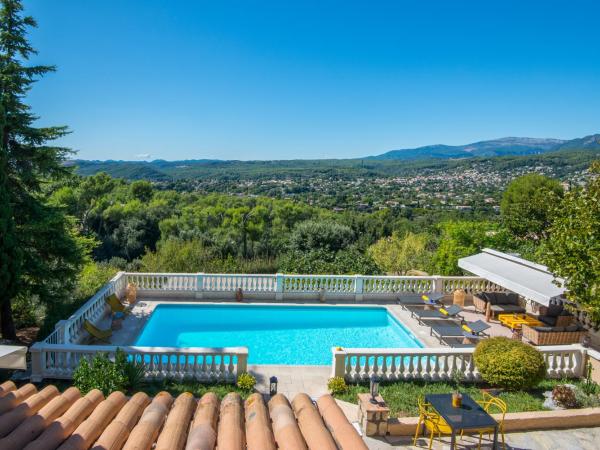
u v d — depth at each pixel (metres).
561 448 8.28
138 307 16.33
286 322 17.19
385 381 11.00
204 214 46.62
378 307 17.56
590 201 11.20
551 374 11.56
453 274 23.17
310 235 30.41
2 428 4.49
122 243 41.47
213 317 17.03
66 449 4.14
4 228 11.55
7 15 12.21
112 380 9.03
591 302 10.55
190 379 10.57
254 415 5.06
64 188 36.56
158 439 4.43
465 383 11.00
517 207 29.94
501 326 15.83
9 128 12.41
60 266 14.17
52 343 11.09
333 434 4.87
